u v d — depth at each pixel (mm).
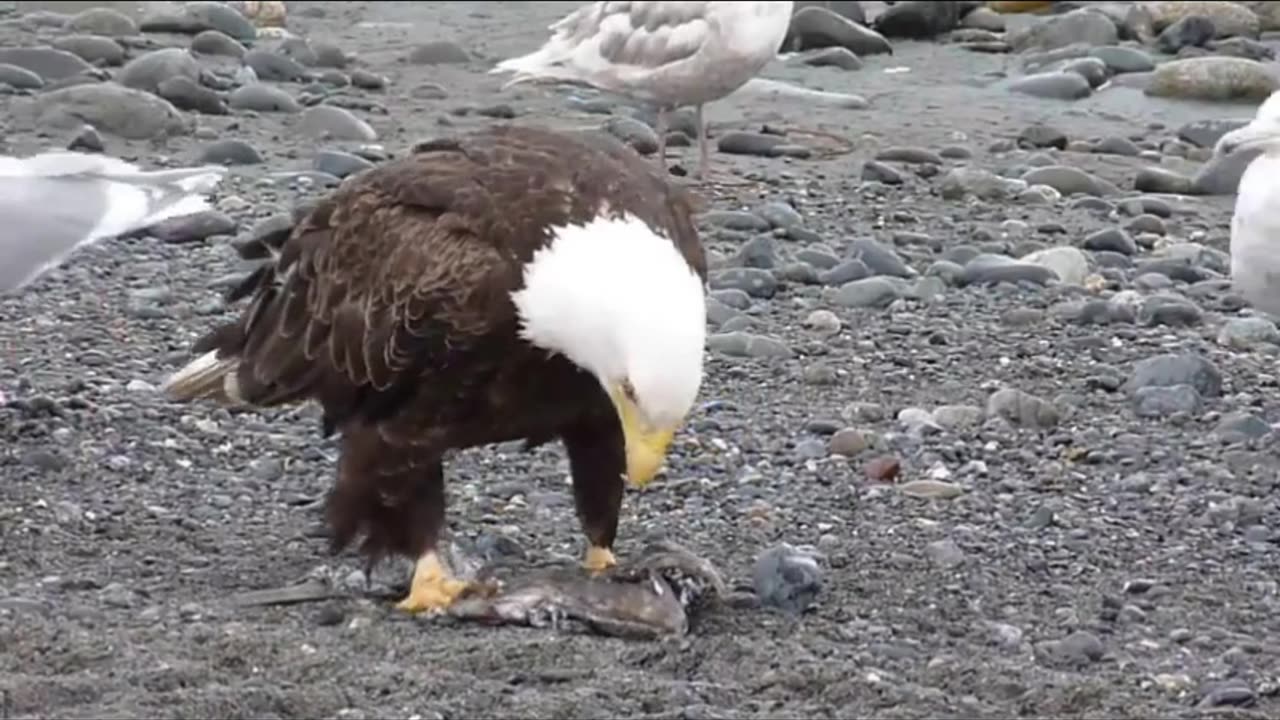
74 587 9531
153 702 8211
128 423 11797
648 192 8742
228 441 11602
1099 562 10383
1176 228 17984
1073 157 20984
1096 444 12203
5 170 11719
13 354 13039
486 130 9547
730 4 18531
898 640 9297
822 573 9961
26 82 20750
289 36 24953
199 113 20453
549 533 10516
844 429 12070
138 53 23141
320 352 9406
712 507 11000
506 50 25531
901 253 16625
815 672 8688
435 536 9398
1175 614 9719
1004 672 8859
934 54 26219
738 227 17172
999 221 17984
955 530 10719
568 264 8367
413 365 8945
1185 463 11922
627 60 19062
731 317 14602
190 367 10172
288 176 18062
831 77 24688
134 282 14766
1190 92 23672
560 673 8656
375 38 26109
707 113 22297
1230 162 19219
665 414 8109
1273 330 14523
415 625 9242
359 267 9188
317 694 8305
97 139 18859
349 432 9391
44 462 11062
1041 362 13828
